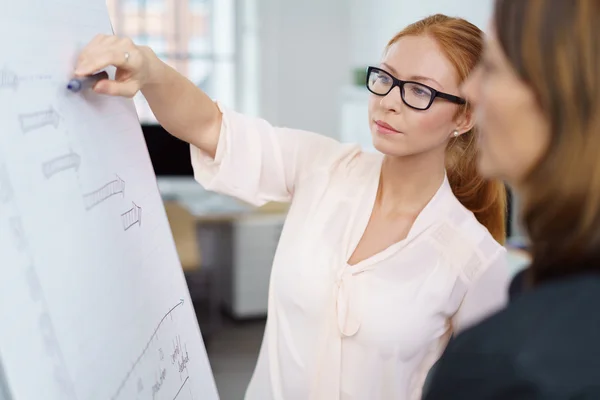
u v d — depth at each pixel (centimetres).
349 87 422
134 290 80
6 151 57
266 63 427
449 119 106
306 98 438
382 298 108
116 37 85
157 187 97
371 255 113
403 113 105
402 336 108
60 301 61
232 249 400
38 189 61
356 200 117
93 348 66
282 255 117
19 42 63
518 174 59
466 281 112
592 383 50
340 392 112
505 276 116
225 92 449
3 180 56
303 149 124
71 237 66
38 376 56
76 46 77
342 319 109
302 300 113
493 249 115
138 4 422
